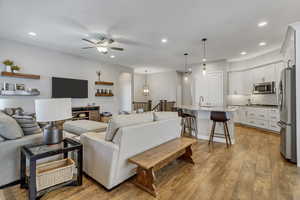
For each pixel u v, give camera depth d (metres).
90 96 5.87
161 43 4.11
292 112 2.66
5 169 1.85
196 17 2.78
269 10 2.54
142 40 3.90
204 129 4.23
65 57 5.10
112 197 1.72
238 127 5.75
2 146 1.82
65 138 2.16
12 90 3.93
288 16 2.73
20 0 2.27
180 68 7.83
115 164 1.79
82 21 2.94
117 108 6.94
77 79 5.35
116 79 6.88
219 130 4.03
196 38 3.76
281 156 2.93
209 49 4.63
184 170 2.38
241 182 2.04
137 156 1.98
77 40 3.92
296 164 2.56
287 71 2.73
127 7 2.48
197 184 1.99
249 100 6.03
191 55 5.27
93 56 5.51
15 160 1.92
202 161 2.72
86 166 2.14
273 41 3.97
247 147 3.48
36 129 2.21
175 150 2.21
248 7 2.46
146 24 3.06
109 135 1.90
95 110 5.71
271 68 4.93
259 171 2.34
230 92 6.39
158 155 2.02
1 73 3.71
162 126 2.50
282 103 2.95
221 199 1.70
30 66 4.32
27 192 1.79
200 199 1.70
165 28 3.23
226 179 2.11
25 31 3.39
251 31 3.35
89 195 1.75
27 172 1.77
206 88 6.18
